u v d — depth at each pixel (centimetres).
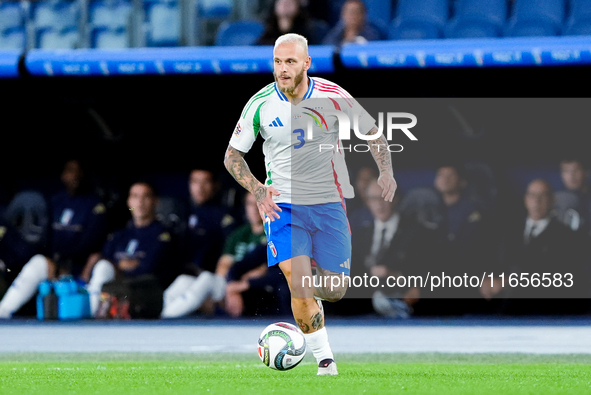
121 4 4641
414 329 3177
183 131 4075
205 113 3994
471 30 4241
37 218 3875
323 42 3838
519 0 4269
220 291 3591
